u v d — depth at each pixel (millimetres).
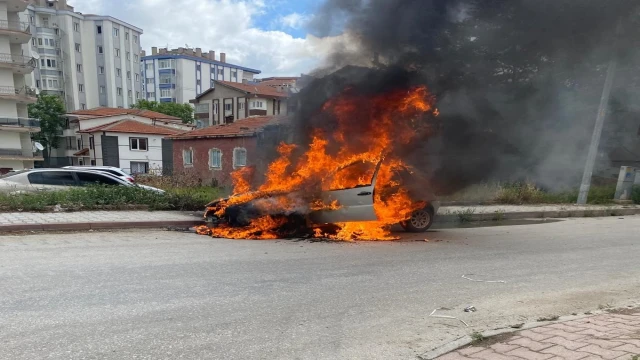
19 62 40281
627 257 7473
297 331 3932
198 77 95562
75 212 10398
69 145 56500
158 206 11406
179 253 6895
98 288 4926
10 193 11086
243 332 3863
